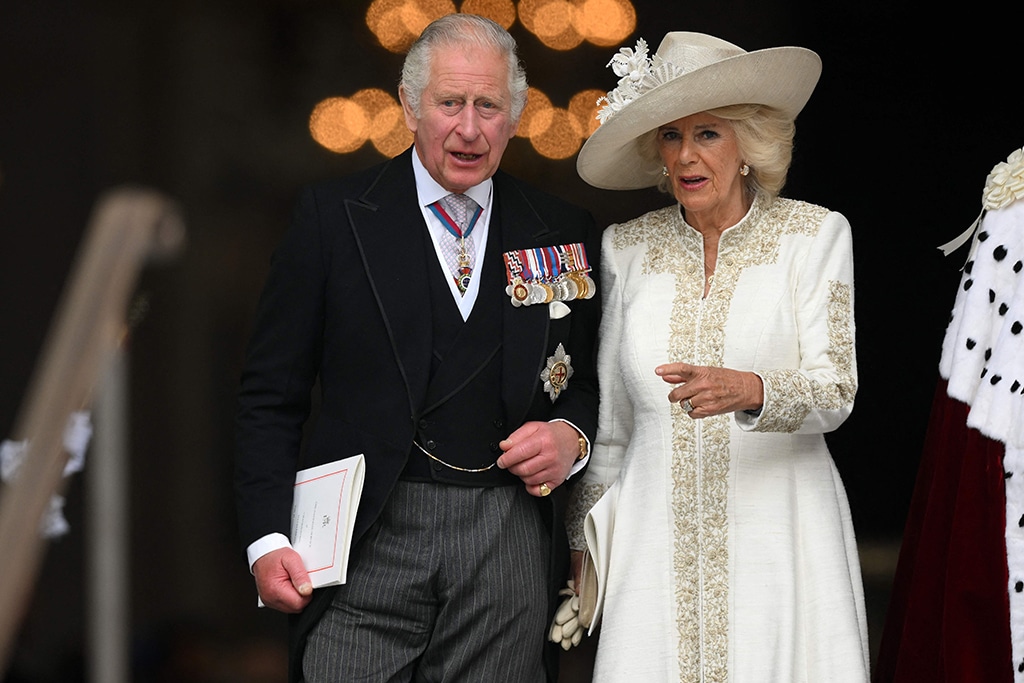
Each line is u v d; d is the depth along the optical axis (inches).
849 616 480.7
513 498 504.4
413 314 493.0
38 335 720.3
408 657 494.9
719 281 498.3
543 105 1368.1
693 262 509.0
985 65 1059.9
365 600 486.6
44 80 1058.7
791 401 459.2
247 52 1262.3
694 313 498.0
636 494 502.3
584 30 1323.8
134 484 1125.1
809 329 484.1
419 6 1312.7
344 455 492.4
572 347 526.9
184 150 1213.7
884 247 1087.0
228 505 1141.1
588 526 505.7
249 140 1273.4
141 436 1144.8
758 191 511.8
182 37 1205.7
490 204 522.0
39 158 1046.4
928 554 497.0
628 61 507.5
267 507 484.7
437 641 494.6
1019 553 463.2
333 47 1305.4
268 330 498.6
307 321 496.1
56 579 719.1
